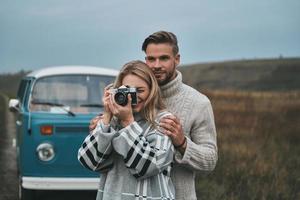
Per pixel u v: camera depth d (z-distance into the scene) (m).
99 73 7.34
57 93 6.95
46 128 6.29
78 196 7.16
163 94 3.07
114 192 2.78
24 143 6.35
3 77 73.81
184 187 3.02
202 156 2.93
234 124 13.80
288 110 16.56
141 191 2.72
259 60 102.00
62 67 7.62
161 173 2.78
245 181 7.57
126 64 2.89
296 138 12.07
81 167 6.31
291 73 83.06
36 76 7.17
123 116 2.72
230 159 8.96
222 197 6.75
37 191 7.40
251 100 20.44
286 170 8.34
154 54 3.04
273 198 6.74
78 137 6.32
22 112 6.79
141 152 2.65
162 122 2.82
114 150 2.79
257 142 11.03
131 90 2.72
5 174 8.91
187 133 3.04
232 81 87.44
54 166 6.28
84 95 6.96
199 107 3.06
